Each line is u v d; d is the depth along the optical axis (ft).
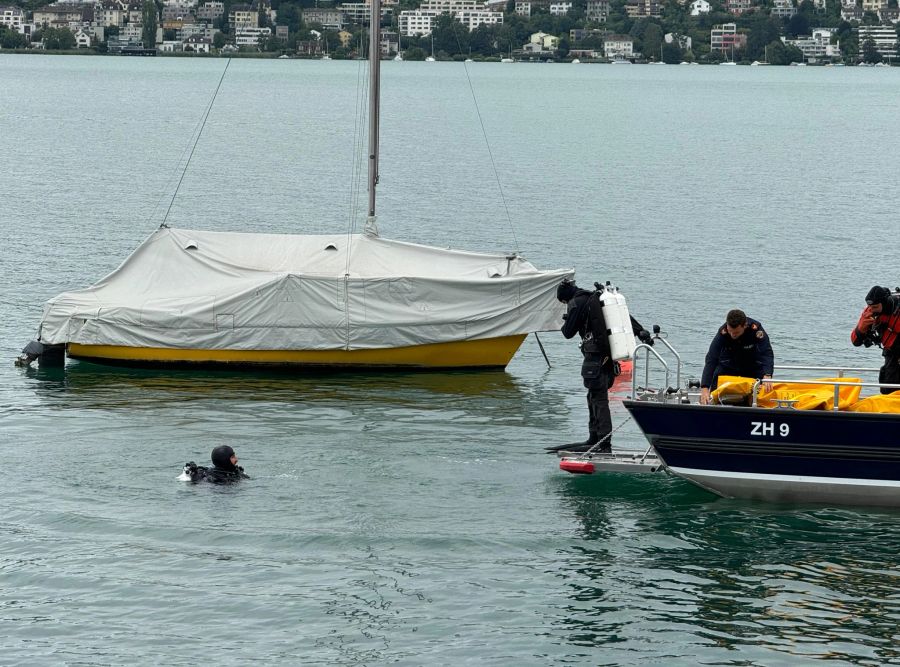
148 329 73.87
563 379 74.28
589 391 56.80
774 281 108.78
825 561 46.09
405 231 139.33
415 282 73.82
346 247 78.38
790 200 176.86
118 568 44.57
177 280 76.79
